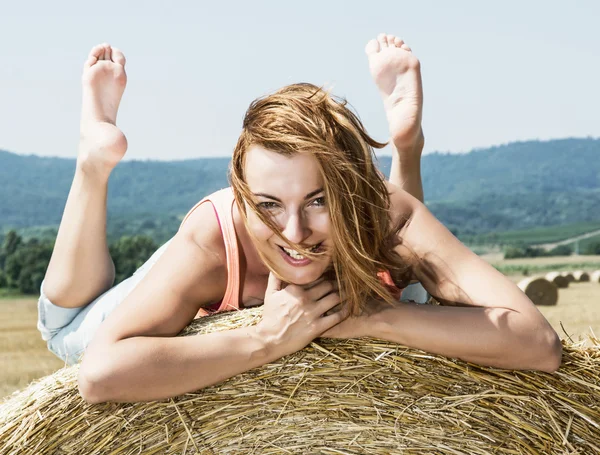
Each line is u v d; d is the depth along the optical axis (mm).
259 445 2154
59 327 3186
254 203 1984
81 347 3100
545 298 16328
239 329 2141
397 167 3283
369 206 2086
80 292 3082
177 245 2326
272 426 2154
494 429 2123
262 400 2152
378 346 2150
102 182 2996
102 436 2180
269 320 2109
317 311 2104
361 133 2113
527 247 77000
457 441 2121
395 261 2295
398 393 2139
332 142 1954
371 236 2115
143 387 2059
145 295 2215
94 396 2082
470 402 2129
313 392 2150
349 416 2145
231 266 2312
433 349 2098
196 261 2291
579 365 2219
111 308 3039
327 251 2043
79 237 3018
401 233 2303
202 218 2354
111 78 3096
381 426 2137
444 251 2266
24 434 2205
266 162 1926
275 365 2154
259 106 1997
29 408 2244
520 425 2127
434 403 2133
